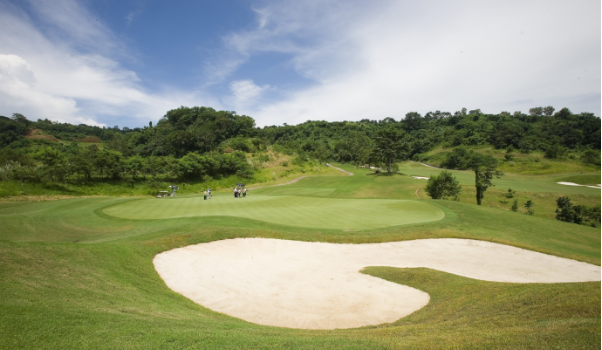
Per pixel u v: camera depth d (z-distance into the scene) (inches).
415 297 428.5
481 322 291.6
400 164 4906.5
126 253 508.7
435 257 637.9
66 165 1984.5
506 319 289.0
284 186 2581.2
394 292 447.2
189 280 474.0
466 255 654.5
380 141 3034.0
